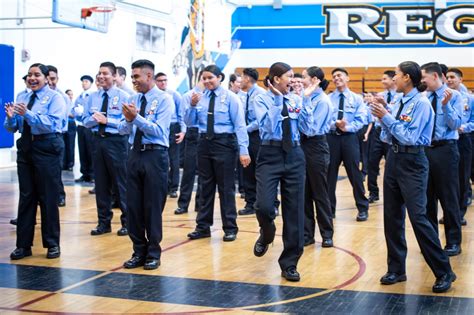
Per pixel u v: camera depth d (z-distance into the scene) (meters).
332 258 6.31
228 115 7.08
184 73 17.33
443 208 6.47
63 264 5.95
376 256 6.40
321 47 19.89
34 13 13.66
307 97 5.67
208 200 7.24
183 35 17.30
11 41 13.38
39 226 7.84
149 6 16.44
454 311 4.65
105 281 5.39
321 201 6.82
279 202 9.56
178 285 5.29
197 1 17.22
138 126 5.64
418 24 19.27
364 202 8.49
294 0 20.02
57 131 6.17
